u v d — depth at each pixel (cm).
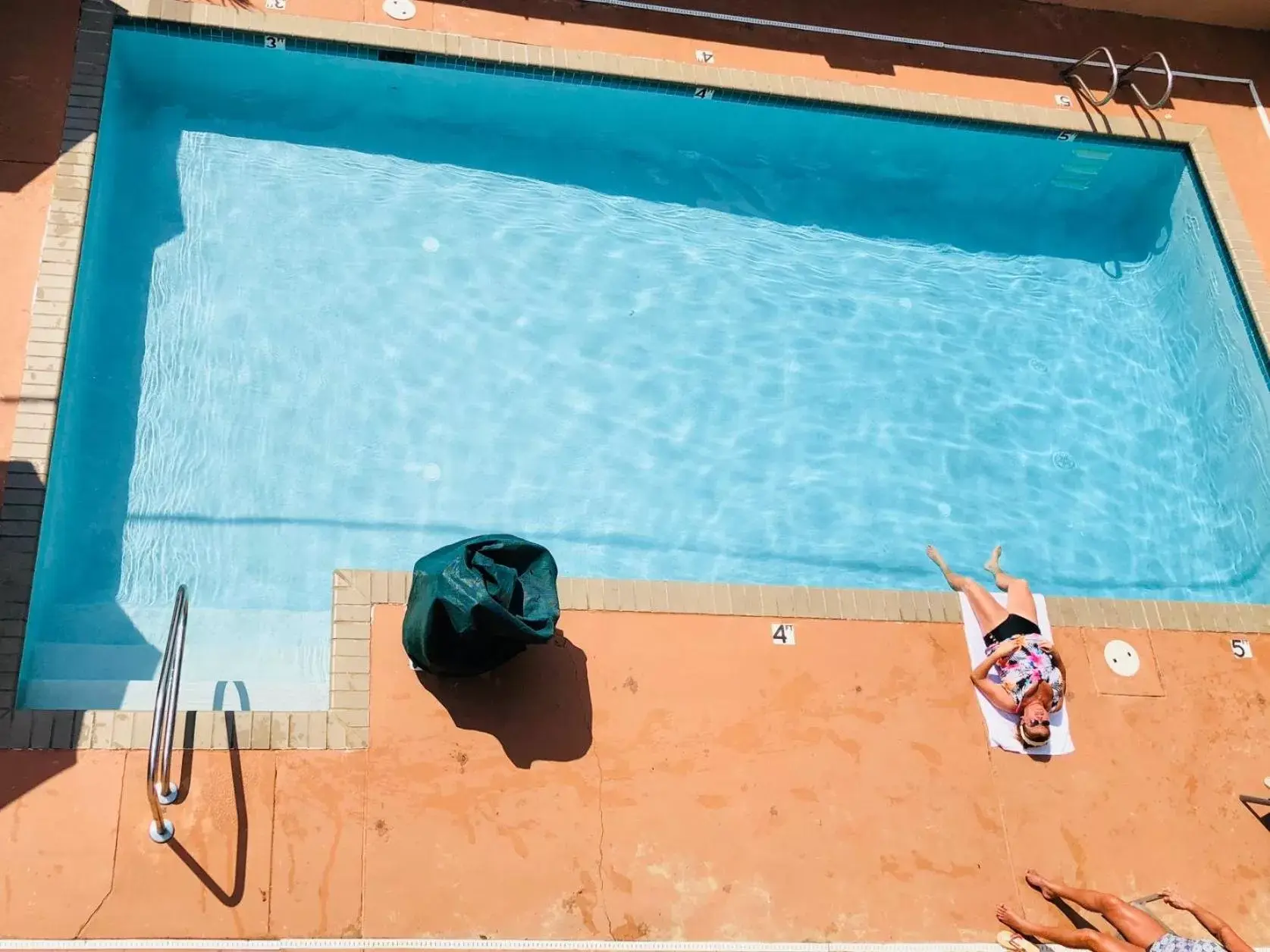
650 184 984
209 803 611
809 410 909
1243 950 638
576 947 621
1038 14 1091
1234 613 817
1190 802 737
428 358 854
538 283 908
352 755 640
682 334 917
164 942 578
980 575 863
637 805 663
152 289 823
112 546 735
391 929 606
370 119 938
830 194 1027
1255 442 938
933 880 681
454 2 934
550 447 843
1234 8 1114
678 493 847
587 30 952
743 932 644
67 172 777
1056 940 657
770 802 680
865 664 734
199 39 863
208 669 698
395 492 798
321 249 874
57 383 706
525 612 648
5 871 576
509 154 962
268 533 763
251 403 805
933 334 975
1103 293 1045
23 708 630
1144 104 1062
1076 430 958
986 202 1066
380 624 680
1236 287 980
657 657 706
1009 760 726
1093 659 773
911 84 1009
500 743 661
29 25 823
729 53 977
